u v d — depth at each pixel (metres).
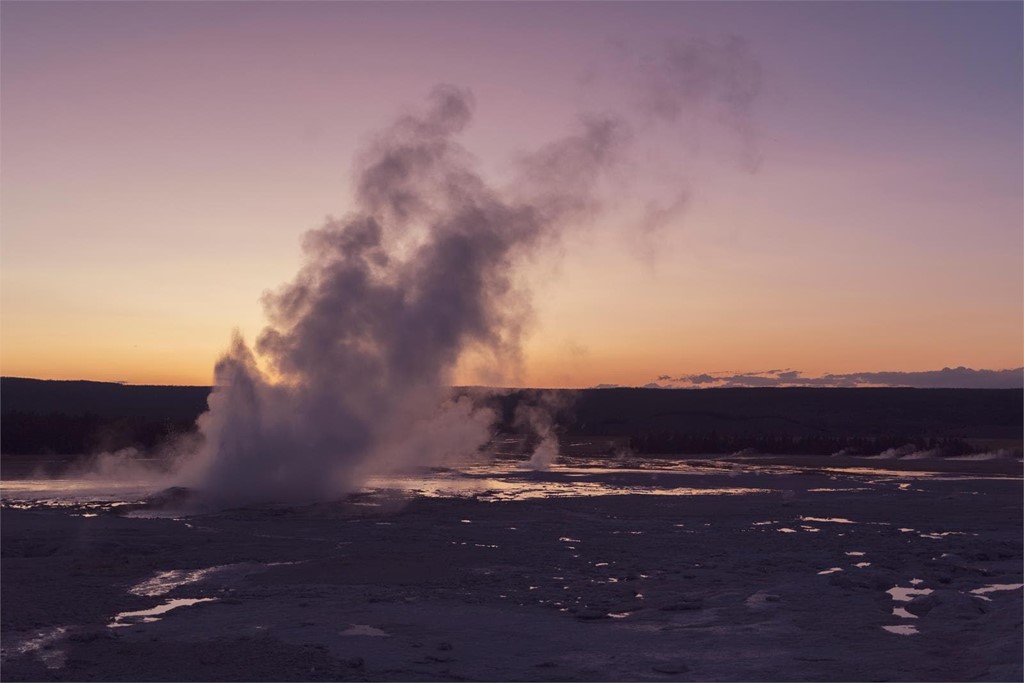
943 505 26.55
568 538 19.25
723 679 9.01
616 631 11.08
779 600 12.98
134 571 14.66
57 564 15.12
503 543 18.36
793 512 24.55
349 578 14.34
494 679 9.02
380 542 18.12
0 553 15.99
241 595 12.95
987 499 28.31
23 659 9.48
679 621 11.67
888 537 19.77
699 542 18.80
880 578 14.21
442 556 16.52
